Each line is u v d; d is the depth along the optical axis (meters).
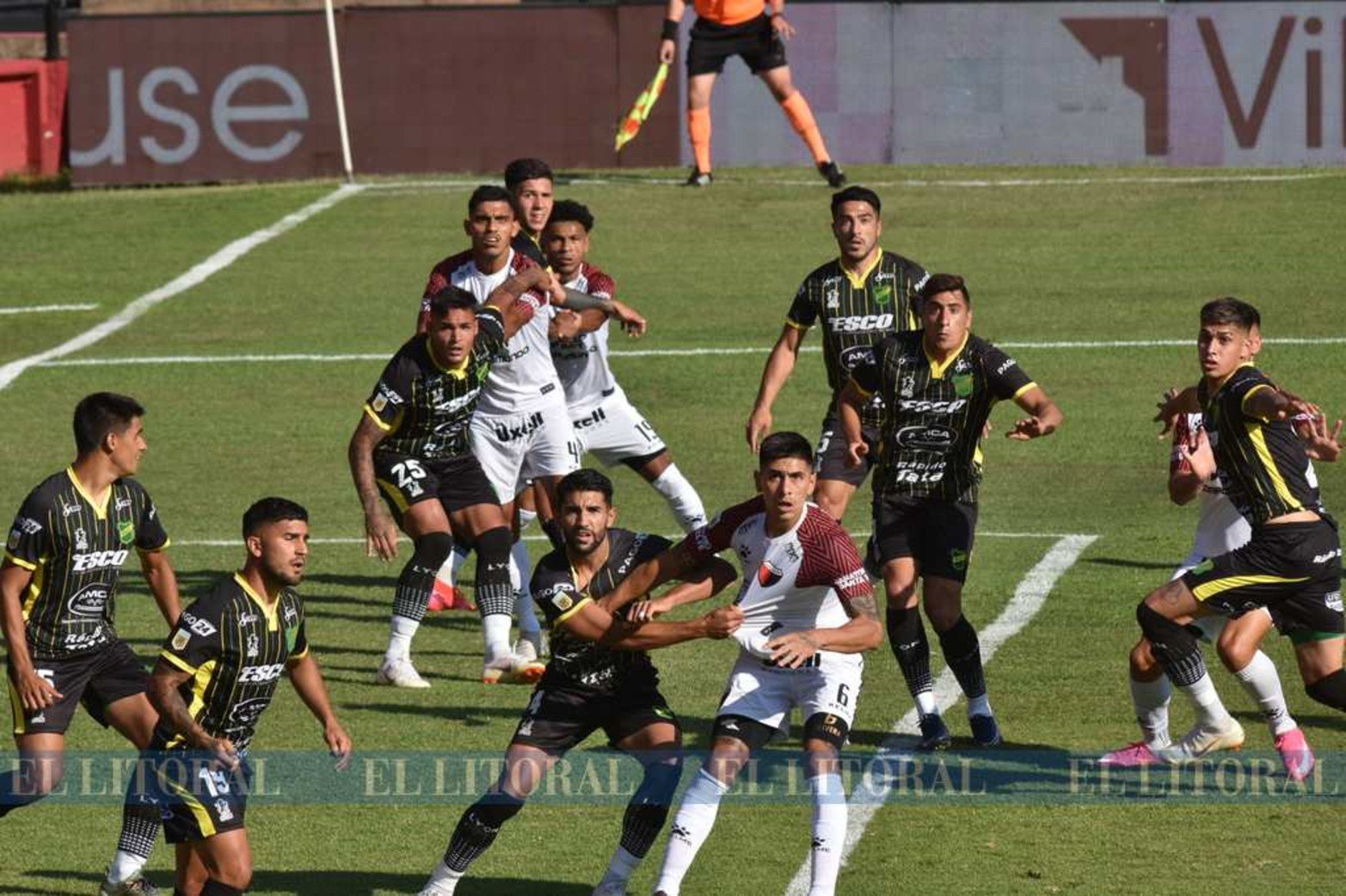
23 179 99.44
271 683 25.47
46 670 27.59
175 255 84.38
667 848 25.41
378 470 36.84
